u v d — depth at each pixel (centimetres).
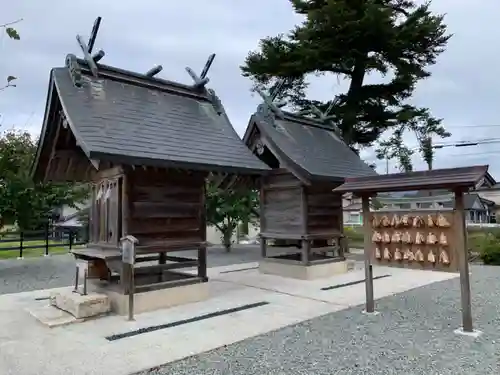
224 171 636
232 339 450
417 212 531
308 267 854
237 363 378
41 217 1284
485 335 459
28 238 1401
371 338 450
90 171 707
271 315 554
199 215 654
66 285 818
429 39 1339
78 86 609
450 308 587
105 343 438
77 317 525
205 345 430
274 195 934
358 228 2014
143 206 588
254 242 1864
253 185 1002
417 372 353
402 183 514
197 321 525
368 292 570
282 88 1537
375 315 550
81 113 563
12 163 979
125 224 568
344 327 495
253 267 1041
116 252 574
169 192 620
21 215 1059
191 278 653
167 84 744
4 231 1249
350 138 1443
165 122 662
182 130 670
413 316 544
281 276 892
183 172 639
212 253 1424
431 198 894
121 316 548
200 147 648
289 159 841
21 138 1132
